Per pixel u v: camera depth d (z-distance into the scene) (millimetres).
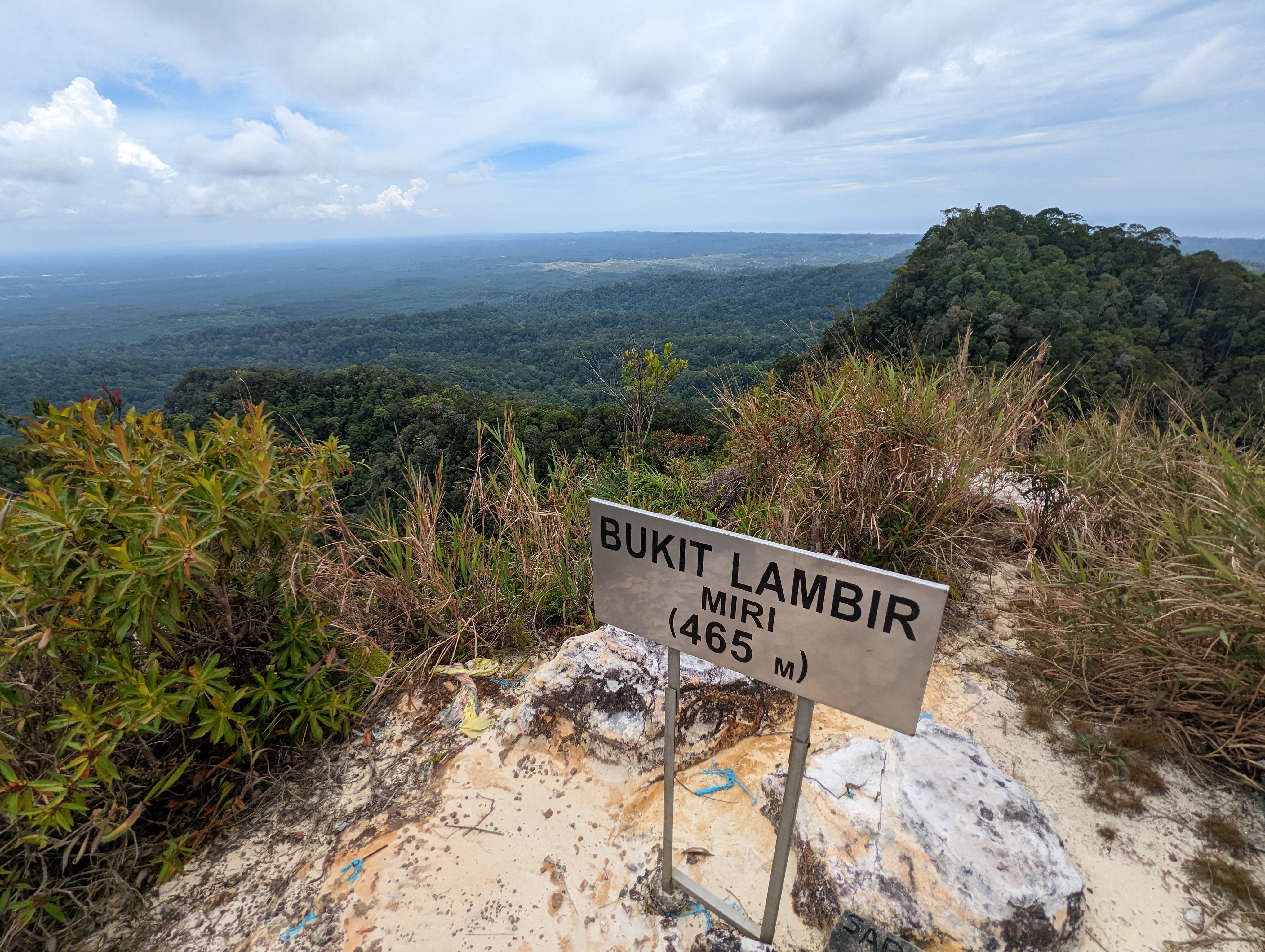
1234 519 1851
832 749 1854
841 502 2689
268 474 1883
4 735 1490
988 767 1646
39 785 1419
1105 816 1629
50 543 1527
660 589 1285
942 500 2664
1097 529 2635
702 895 1441
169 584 1645
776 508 2873
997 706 2039
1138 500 2561
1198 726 1815
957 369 3344
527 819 1801
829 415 2623
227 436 1992
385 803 1891
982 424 3076
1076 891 1341
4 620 1622
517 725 2072
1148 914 1386
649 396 5699
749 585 1128
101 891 1643
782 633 1120
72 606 1629
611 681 2059
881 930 1291
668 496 3510
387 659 2387
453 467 2996
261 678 1931
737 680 2068
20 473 1766
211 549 1851
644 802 1828
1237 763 1710
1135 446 2902
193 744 2004
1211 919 1365
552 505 3084
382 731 2188
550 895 1574
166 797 1891
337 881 1649
